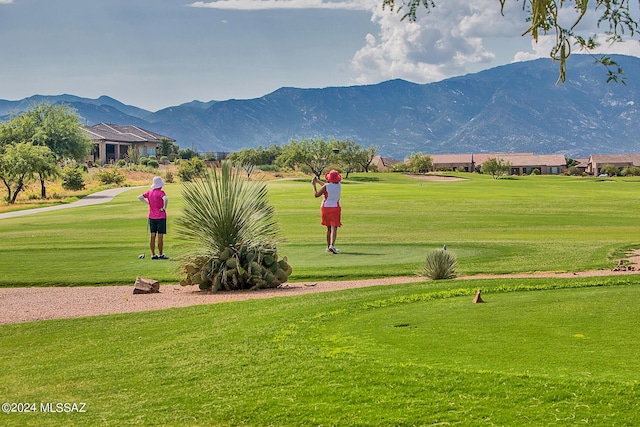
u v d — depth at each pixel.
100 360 8.66
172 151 170.00
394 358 7.60
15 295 14.53
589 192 67.94
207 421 6.30
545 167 190.12
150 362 8.35
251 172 16.55
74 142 88.62
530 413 5.95
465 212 39.38
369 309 10.72
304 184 82.62
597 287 12.62
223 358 8.23
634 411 5.88
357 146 120.44
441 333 8.65
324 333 9.12
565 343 7.91
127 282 16.28
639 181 109.12
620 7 9.05
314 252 20.75
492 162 137.88
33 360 8.95
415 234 27.00
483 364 7.18
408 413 6.12
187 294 14.60
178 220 15.79
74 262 19.56
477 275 16.00
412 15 10.21
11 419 6.61
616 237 25.45
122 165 115.62
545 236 25.98
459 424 5.84
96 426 6.33
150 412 6.60
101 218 37.56
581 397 6.18
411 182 103.12
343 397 6.59
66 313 12.25
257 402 6.64
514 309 10.07
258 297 13.57
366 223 32.16
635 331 8.43
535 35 8.95
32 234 28.75
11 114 87.94
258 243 15.62
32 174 60.97
